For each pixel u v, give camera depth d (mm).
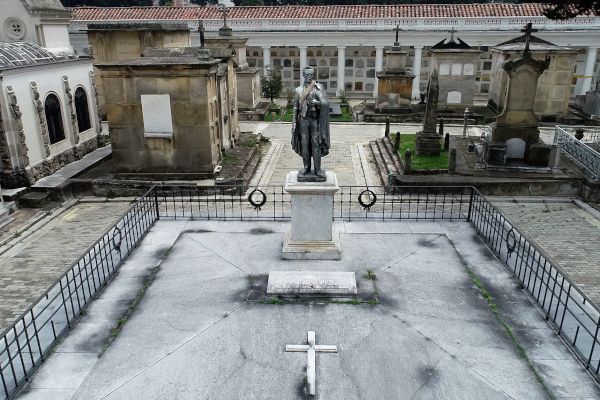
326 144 9227
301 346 6969
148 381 6453
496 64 30078
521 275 9016
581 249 12617
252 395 6211
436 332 7316
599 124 26719
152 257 9781
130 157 17391
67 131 19500
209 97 17047
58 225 14703
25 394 6273
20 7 19125
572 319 7699
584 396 6137
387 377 6465
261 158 21094
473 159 18859
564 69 27328
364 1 55031
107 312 7969
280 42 37281
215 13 38531
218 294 8336
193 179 17312
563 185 16125
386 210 14766
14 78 16234
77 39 36188
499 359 6770
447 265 9273
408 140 22297
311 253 9445
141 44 28203
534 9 36000
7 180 16391
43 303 8625
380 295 8242
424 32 35562
